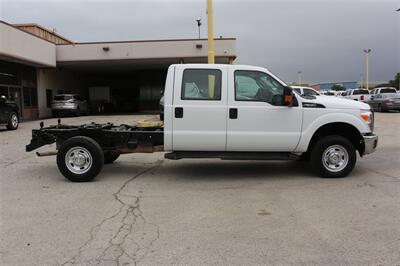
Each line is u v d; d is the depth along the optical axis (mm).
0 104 17984
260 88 7609
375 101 31156
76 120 25047
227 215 5637
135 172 8711
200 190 7062
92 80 41344
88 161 7781
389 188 6965
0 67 24781
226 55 29375
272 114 7551
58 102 29000
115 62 31250
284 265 4059
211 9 13703
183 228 5145
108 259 4246
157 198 6574
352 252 4344
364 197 6434
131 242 4695
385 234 4836
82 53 29609
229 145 7590
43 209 6035
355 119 7711
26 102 28234
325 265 4051
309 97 8234
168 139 7594
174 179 7973
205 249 4473
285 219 5430
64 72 34906
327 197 6469
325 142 7730
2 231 5113
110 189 7211
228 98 7512
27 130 18500
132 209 5977
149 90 39844
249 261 4160
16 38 23203
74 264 4145
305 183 7434
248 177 8031
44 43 27516
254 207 5996
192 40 29328
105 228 5176
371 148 7863
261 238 4770
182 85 7551
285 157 7688
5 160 10430
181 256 4301
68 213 5824
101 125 8648
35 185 7586
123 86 41781
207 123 7527
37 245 4648
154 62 31828
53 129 8250
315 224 5219
